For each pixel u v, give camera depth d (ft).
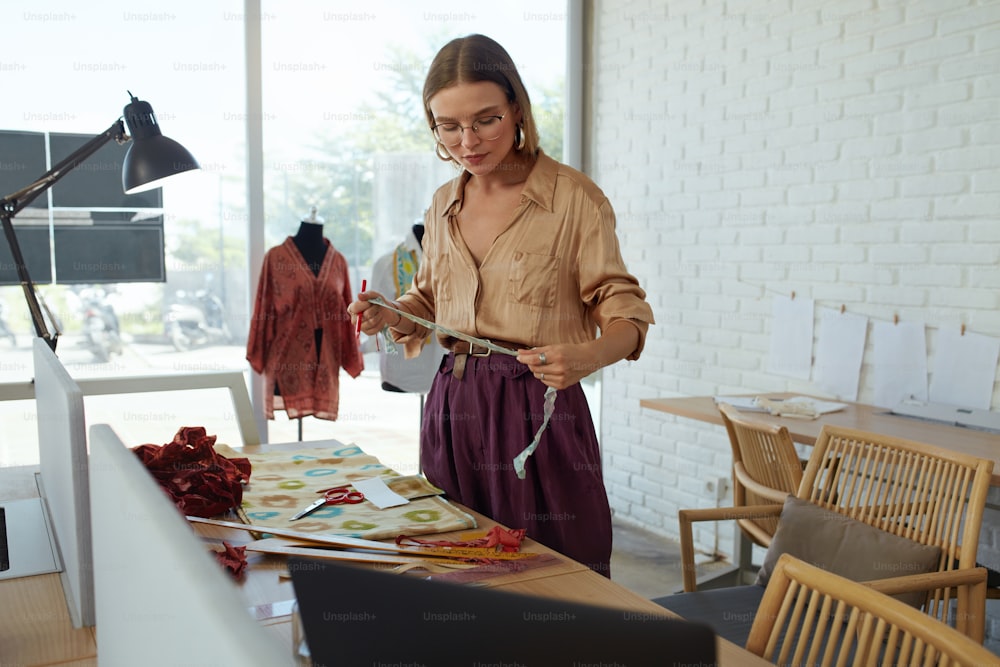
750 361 11.42
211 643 1.54
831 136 10.19
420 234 11.87
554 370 4.51
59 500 4.49
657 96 12.73
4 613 3.81
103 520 2.67
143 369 11.19
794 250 10.72
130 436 11.13
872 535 5.77
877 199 9.71
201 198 11.39
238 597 1.60
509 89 4.92
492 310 5.22
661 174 12.73
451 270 5.45
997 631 8.70
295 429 11.95
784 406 9.22
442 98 4.84
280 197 11.82
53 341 7.28
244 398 6.75
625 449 13.71
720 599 6.19
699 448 12.30
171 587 1.81
